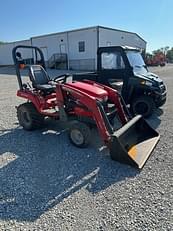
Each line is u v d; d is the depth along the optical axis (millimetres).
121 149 3541
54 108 4961
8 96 10148
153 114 6613
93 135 4562
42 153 4129
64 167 3604
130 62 6191
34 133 5180
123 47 6156
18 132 5273
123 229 2301
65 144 4520
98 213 2539
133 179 3213
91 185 3094
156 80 6332
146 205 2652
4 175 3393
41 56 5582
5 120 6246
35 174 3404
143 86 6086
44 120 5465
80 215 2518
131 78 6137
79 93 4109
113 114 4367
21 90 5363
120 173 3387
